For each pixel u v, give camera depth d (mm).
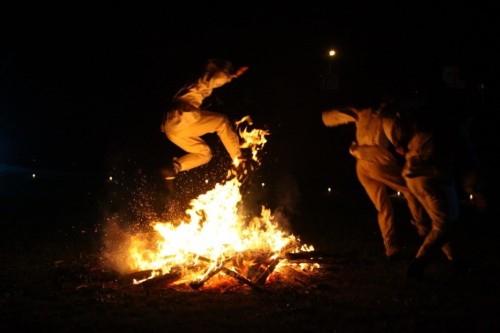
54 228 10789
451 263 7227
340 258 7758
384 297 6109
